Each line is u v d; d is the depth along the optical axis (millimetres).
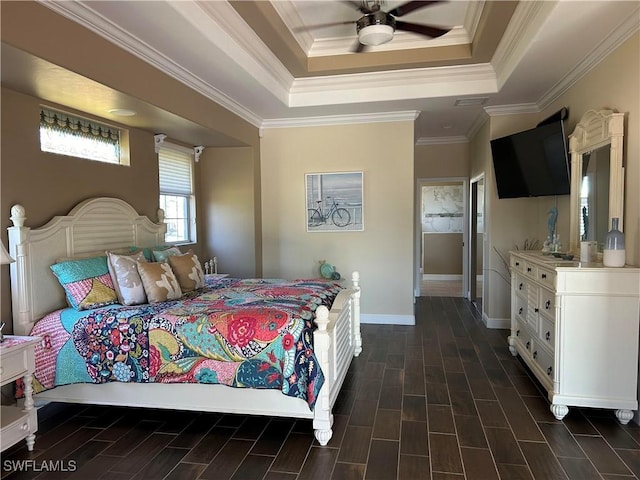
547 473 2281
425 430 2762
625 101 2938
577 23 2793
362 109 5066
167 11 2545
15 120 2924
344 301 3457
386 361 4078
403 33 3926
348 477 2277
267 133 5695
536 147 4176
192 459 2479
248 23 3316
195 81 3803
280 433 2775
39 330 2918
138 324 2799
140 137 4273
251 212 5500
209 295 3520
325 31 3906
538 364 3410
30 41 2199
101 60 2703
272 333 2639
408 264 5426
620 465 2346
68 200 3377
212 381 2697
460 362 4027
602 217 3230
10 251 2871
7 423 2412
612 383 2783
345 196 5535
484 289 5566
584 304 2795
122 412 3102
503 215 5152
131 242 3986
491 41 3727
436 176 7082
